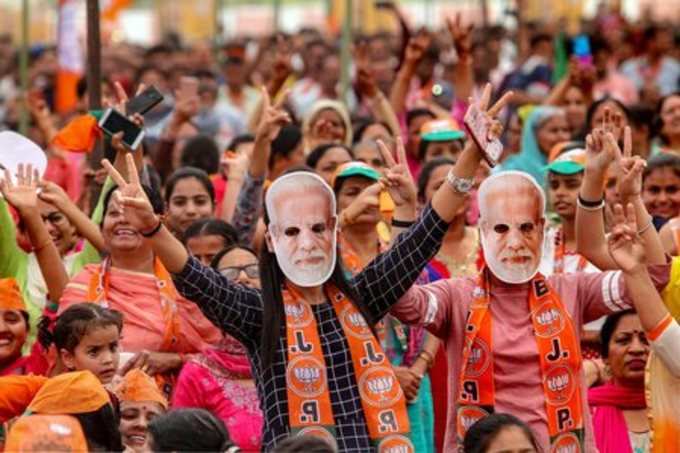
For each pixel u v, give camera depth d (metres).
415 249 18.47
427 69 40.25
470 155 18.45
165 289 22.27
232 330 18.23
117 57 48.06
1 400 18.67
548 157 30.56
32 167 22.06
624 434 21.28
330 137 30.80
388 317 22.48
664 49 50.84
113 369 19.89
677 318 19.98
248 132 33.47
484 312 19.16
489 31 49.50
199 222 23.36
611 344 21.42
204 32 76.62
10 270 23.08
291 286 18.27
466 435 18.20
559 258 23.94
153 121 25.33
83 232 23.14
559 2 66.00
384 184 20.06
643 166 19.73
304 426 17.86
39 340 21.27
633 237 19.08
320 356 18.02
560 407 18.95
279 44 33.12
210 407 21.19
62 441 16.91
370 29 71.81
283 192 18.23
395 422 17.97
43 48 56.09
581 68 34.31
